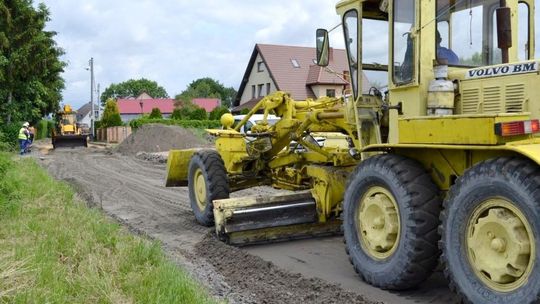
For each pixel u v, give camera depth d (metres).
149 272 5.11
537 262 4.06
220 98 107.19
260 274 6.05
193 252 7.20
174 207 10.77
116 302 4.37
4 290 4.27
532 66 4.70
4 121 31.95
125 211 10.38
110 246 6.17
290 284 5.66
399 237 5.28
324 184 7.30
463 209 4.64
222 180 8.67
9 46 31.77
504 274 4.30
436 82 5.30
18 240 6.04
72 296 4.43
